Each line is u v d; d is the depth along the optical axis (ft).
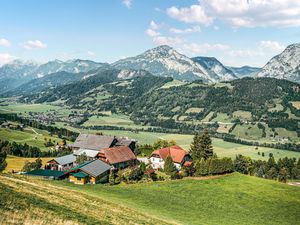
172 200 272.51
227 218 241.76
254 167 482.28
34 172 367.04
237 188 324.39
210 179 352.28
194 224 203.00
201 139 456.86
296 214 268.62
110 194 264.93
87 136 574.56
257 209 273.13
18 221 99.04
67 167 447.42
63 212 123.44
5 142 600.39
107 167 389.19
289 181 481.87
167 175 398.83
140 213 182.19
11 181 153.07
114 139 555.28
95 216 133.59
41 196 139.03
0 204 108.37
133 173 359.87
